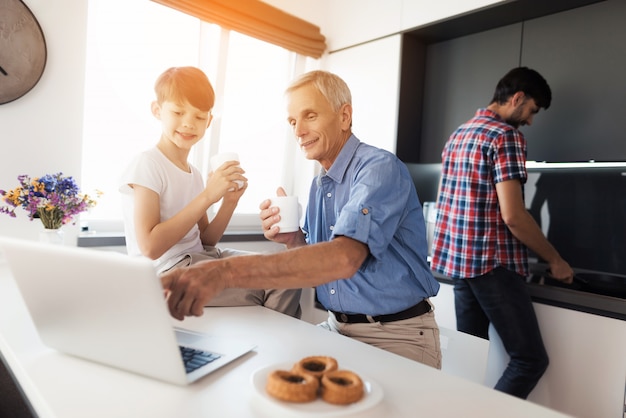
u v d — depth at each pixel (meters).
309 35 2.56
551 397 1.66
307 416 0.53
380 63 2.38
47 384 0.61
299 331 0.93
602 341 1.53
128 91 2.00
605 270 1.95
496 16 2.00
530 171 2.21
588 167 2.00
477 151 1.66
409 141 2.38
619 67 1.73
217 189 1.27
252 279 0.76
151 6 2.02
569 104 1.89
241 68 2.39
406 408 0.60
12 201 1.42
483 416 0.59
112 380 0.64
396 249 1.09
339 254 0.80
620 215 1.91
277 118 2.59
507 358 1.78
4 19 1.55
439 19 2.09
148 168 1.30
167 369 0.62
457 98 2.28
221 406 0.57
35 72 1.63
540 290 1.70
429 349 1.10
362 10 2.48
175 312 0.71
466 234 1.69
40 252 0.60
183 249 1.41
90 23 1.87
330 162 1.20
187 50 2.15
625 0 1.72
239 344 0.81
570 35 1.88
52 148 1.70
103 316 0.62
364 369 0.73
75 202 1.50
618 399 1.49
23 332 0.81
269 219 1.03
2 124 1.59
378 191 0.89
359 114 2.50
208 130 2.30
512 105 1.72
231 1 2.19
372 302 1.10
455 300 1.87
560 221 2.10
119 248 1.87
